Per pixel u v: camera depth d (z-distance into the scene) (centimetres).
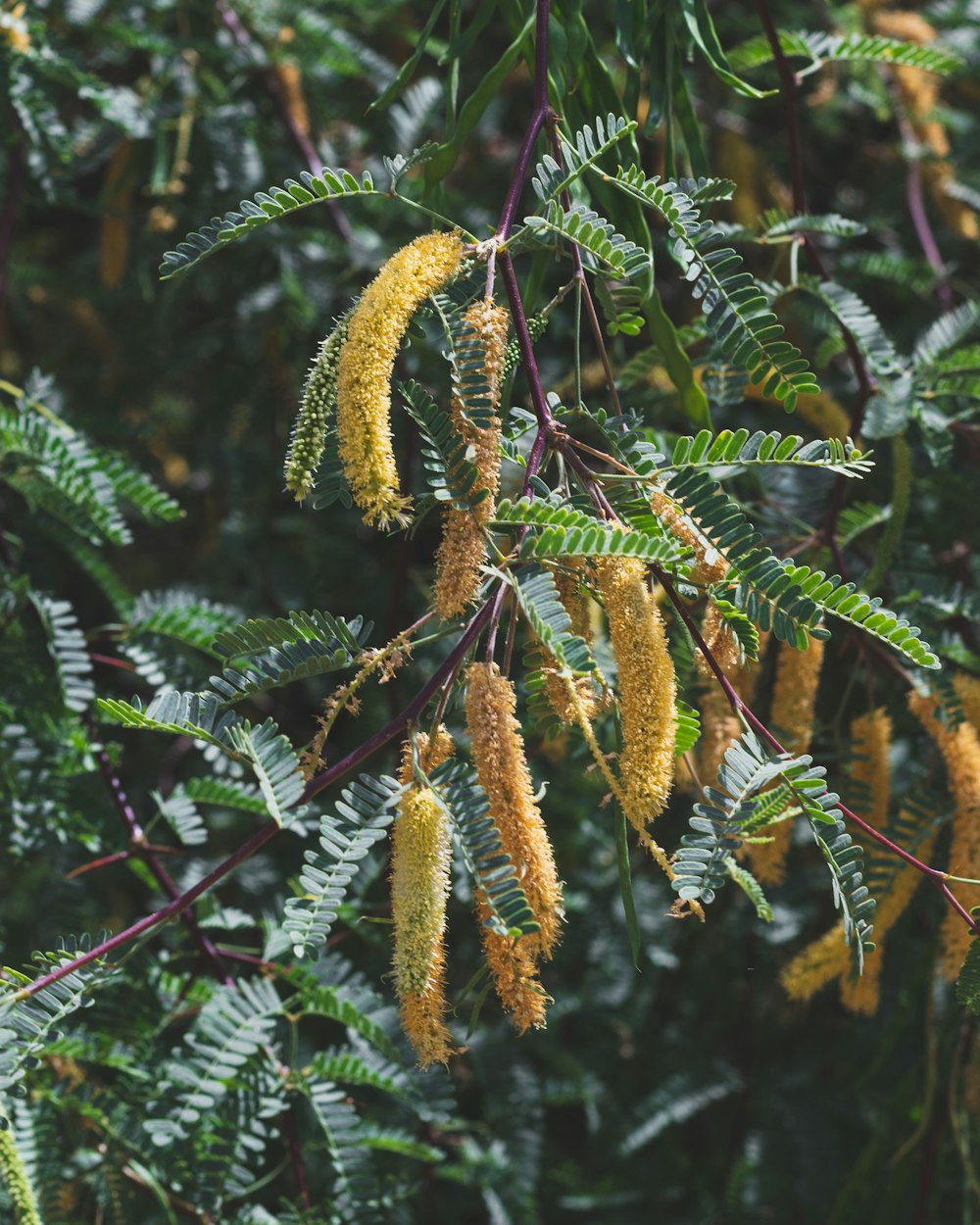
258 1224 115
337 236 175
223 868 92
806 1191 159
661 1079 178
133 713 94
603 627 118
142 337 198
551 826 169
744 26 193
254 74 179
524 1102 158
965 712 111
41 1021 93
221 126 166
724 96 188
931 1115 134
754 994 187
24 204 166
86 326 215
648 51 110
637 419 97
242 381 195
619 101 108
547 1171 176
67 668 121
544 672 94
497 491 92
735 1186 164
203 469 212
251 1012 114
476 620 92
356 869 91
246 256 184
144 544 232
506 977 90
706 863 92
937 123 175
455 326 93
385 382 91
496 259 95
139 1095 118
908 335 179
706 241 99
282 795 92
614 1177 175
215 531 214
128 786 181
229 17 174
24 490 123
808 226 117
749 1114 180
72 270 213
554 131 100
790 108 120
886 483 139
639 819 91
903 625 94
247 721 94
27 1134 115
